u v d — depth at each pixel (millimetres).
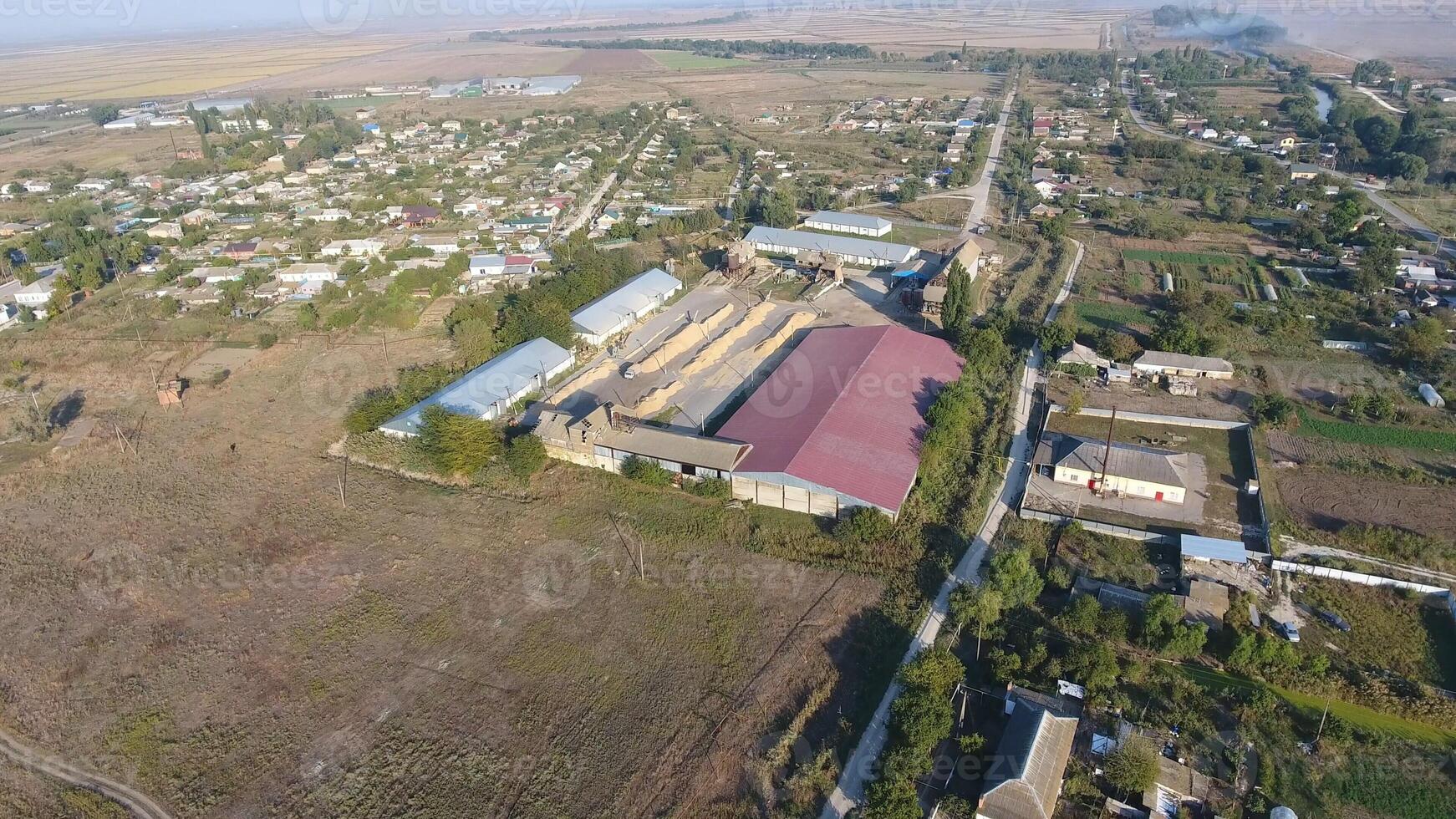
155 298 99875
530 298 86875
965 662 43750
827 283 98500
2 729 41219
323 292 98250
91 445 67562
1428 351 71938
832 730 39938
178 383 75000
